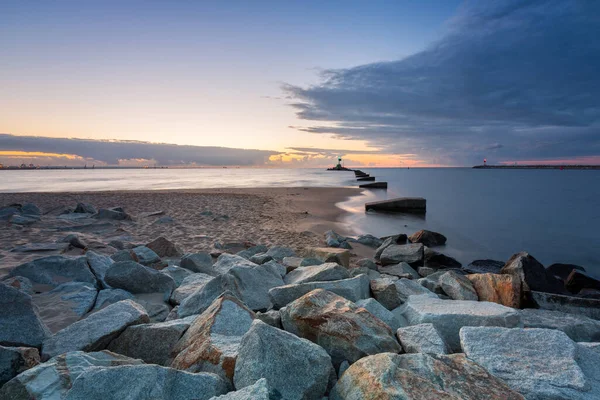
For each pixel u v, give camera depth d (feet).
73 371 8.13
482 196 113.39
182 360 9.58
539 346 9.93
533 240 48.37
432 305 14.44
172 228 41.86
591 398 8.17
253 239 37.96
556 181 229.45
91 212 50.85
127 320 11.47
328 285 15.17
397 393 7.36
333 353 10.19
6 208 46.29
